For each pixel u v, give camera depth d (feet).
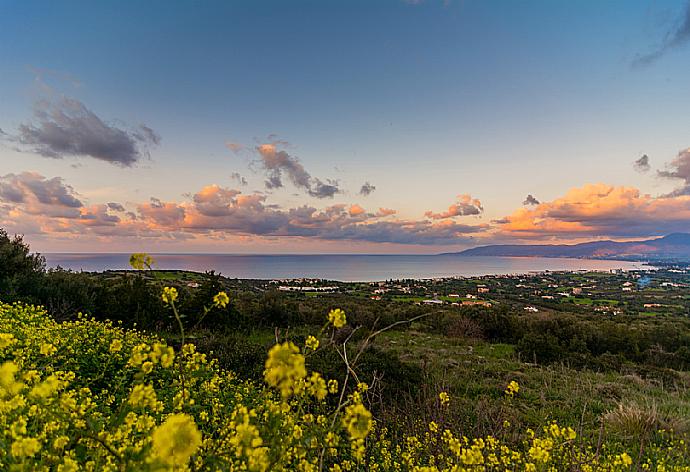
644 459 18.84
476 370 39.29
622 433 23.54
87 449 7.55
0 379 6.79
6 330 20.68
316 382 7.52
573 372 44.55
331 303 92.79
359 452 9.98
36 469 6.31
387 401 22.76
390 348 50.44
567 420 25.93
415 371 29.55
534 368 44.88
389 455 13.88
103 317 44.42
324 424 9.12
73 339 21.84
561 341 63.26
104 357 20.35
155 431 4.83
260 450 6.13
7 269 42.98
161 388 15.37
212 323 48.26
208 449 8.13
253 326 55.72
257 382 23.48
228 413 12.35
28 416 8.13
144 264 8.82
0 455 6.68
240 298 75.20
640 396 34.50
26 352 16.81
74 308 42.24
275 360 5.49
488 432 17.38
